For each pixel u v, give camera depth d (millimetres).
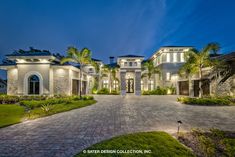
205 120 7848
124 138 4930
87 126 6684
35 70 18453
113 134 5570
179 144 4418
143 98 20469
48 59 18125
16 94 18859
